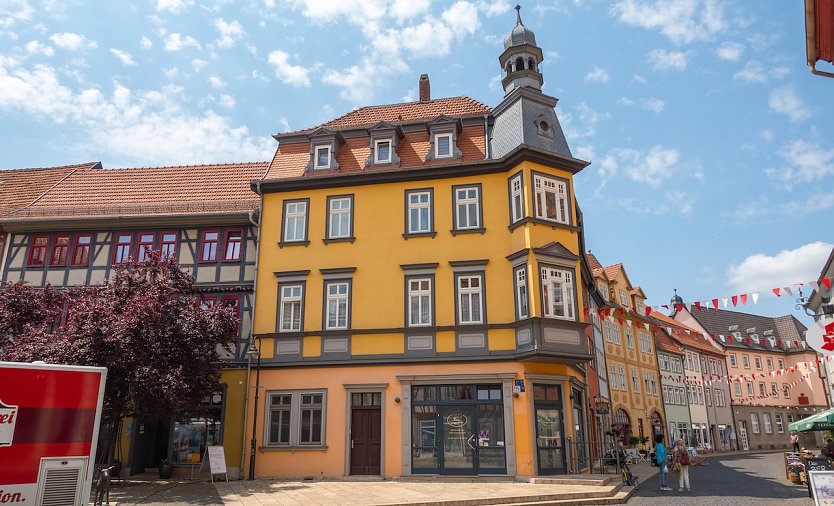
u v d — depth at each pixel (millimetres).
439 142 21203
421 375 18781
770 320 69188
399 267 19906
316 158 21891
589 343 25516
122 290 17656
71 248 22516
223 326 17891
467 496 14062
